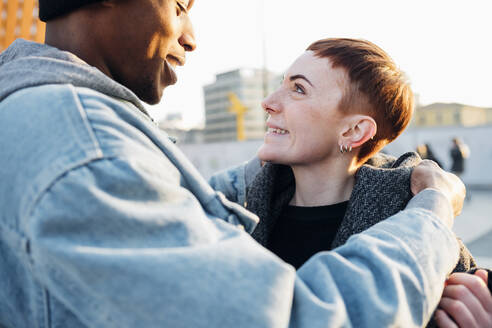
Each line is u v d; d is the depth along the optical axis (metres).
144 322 0.44
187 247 0.49
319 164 1.03
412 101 1.06
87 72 0.62
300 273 0.59
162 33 0.76
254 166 1.27
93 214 0.45
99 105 0.56
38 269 0.46
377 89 0.97
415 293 0.57
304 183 1.06
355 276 0.54
